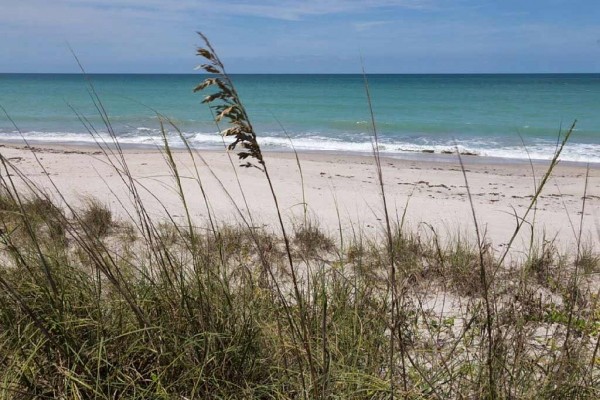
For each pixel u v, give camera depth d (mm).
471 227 8023
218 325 2691
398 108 39688
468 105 42531
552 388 2451
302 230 6359
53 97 50062
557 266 5199
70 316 2645
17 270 2975
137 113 34406
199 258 3057
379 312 2744
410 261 4641
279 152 18750
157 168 13375
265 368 2660
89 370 2426
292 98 51188
